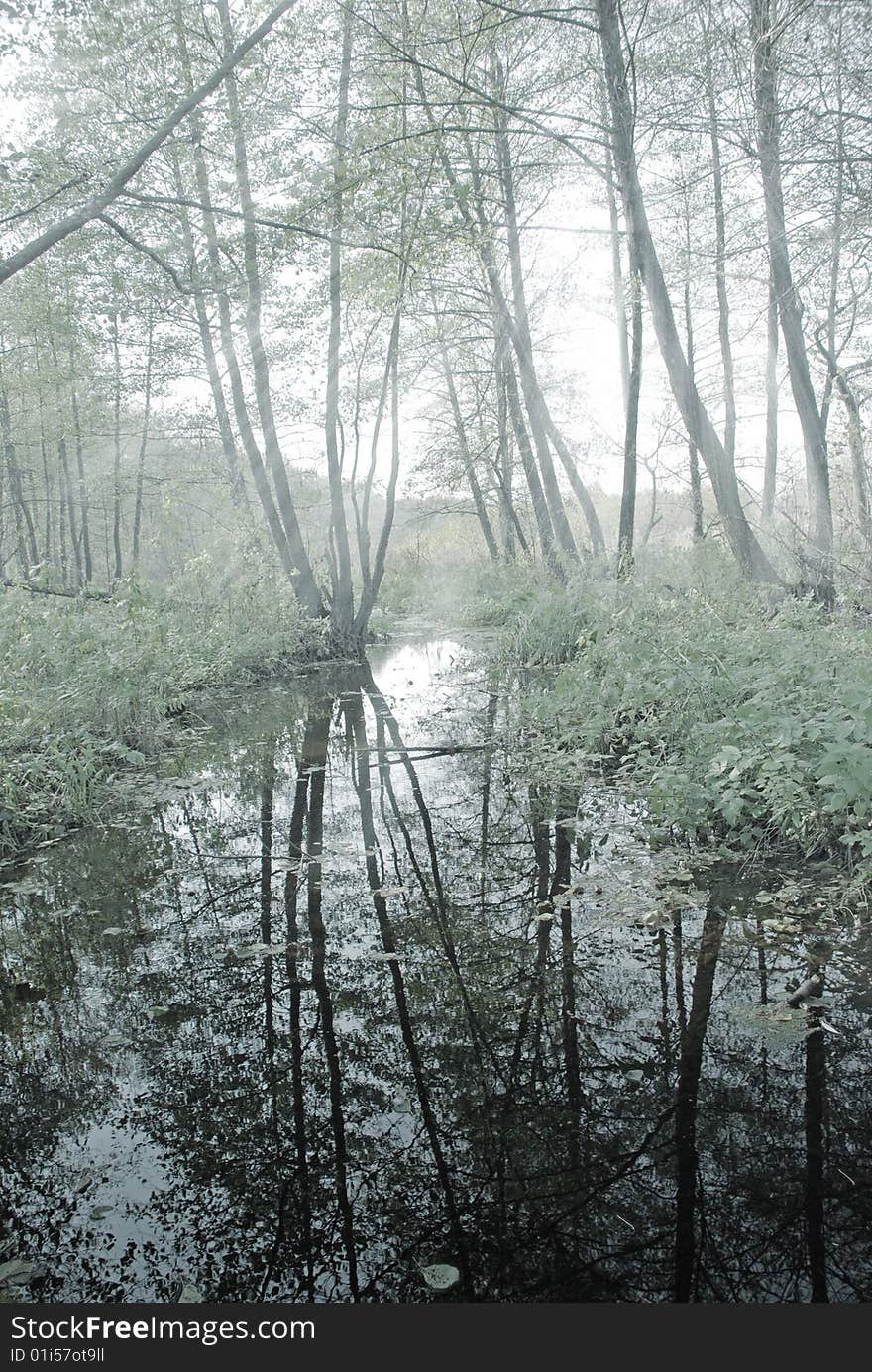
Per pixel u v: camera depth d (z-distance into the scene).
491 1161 2.22
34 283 14.36
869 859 3.80
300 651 13.81
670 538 16.39
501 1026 2.85
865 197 8.48
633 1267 1.86
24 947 3.69
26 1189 2.22
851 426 9.81
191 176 12.73
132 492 21.09
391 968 3.31
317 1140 2.33
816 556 9.77
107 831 5.30
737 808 4.10
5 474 24.41
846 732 3.76
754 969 3.11
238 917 3.89
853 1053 2.58
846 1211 2.00
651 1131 2.30
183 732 8.41
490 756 6.85
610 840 4.61
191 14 9.41
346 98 11.40
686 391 9.66
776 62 8.63
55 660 7.09
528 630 12.02
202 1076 2.66
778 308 10.16
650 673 5.75
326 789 6.12
